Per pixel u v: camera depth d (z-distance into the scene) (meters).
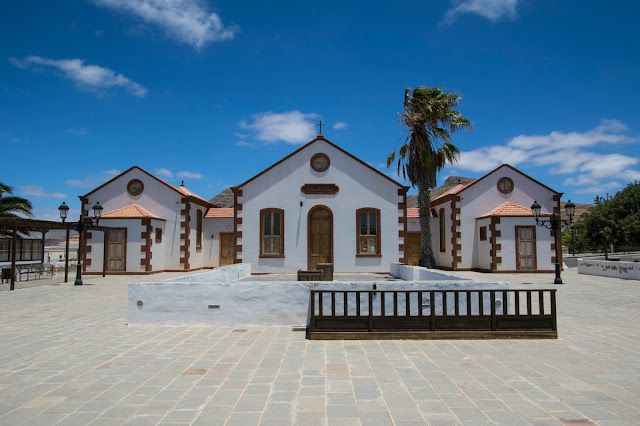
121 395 5.27
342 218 21.09
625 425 4.42
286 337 8.27
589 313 11.26
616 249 48.53
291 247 21.05
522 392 5.34
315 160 21.42
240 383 5.68
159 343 7.86
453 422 4.47
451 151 21.78
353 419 4.55
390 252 20.98
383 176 21.27
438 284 8.97
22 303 13.34
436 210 30.34
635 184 33.34
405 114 21.23
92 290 17.08
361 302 9.06
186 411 4.77
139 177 27.45
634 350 7.37
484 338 8.09
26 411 4.80
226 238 29.92
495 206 27.34
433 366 6.41
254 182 21.44
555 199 27.09
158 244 26.44
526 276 22.92
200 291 9.47
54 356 7.04
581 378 5.88
